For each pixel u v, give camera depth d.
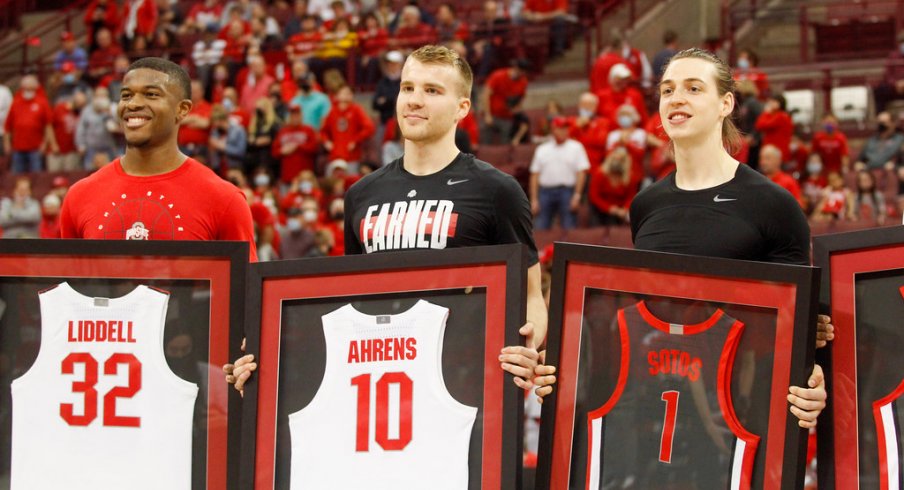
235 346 5.77
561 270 5.59
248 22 22.08
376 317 5.62
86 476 5.79
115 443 5.80
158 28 22.67
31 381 5.86
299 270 5.71
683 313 5.48
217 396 5.77
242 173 16.83
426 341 5.57
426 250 5.62
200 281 5.82
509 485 5.39
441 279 5.59
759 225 5.80
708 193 5.93
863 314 5.56
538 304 6.06
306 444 5.61
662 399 5.47
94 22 23.31
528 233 6.10
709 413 5.43
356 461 5.57
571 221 15.83
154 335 5.82
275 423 5.64
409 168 6.20
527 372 5.44
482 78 20.64
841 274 5.60
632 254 5.54
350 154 17.83
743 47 23.39
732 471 5.37
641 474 5.45
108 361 5.83
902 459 5.45
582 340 5.55
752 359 5.40
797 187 14.35
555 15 21.94
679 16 23.11
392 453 5.54
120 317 5.84
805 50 22.22
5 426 5.84
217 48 21.28
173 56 22.00
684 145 5.98
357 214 6.24
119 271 5.86
